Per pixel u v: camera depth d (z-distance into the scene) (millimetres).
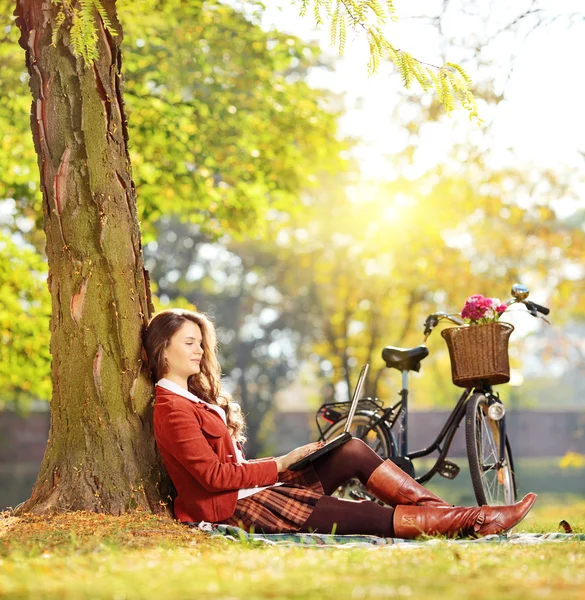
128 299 5535
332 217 21953
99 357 5422
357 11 5254
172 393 5160
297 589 2902
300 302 35469
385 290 22656
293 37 11594
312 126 12141
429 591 2861
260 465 5016
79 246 5508
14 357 12367
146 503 5316
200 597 2801
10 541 4379
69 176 5547
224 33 11430
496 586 2951
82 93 5602
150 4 10992
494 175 16906
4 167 11695
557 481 35688
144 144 11117
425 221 17766
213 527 4898
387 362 6898
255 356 39562
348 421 5285
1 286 12141
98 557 3805
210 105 11469
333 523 4906
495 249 19031
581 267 19344
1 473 37125
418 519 4863
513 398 41094
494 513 4906
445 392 35688
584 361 27297
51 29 5648
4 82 10906
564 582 3029
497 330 6105
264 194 12703
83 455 5355
